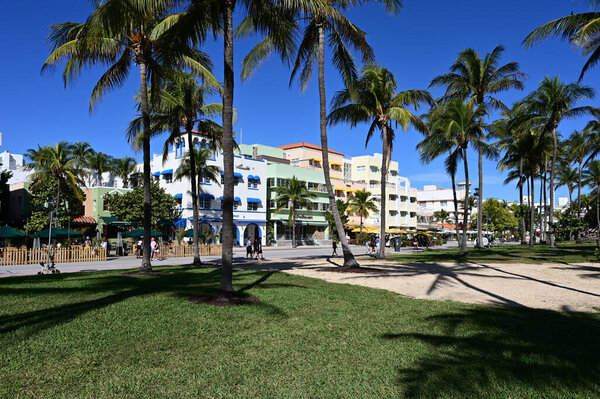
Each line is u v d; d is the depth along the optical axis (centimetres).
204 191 4638
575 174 5506
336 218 1731
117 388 418
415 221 8225
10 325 660
